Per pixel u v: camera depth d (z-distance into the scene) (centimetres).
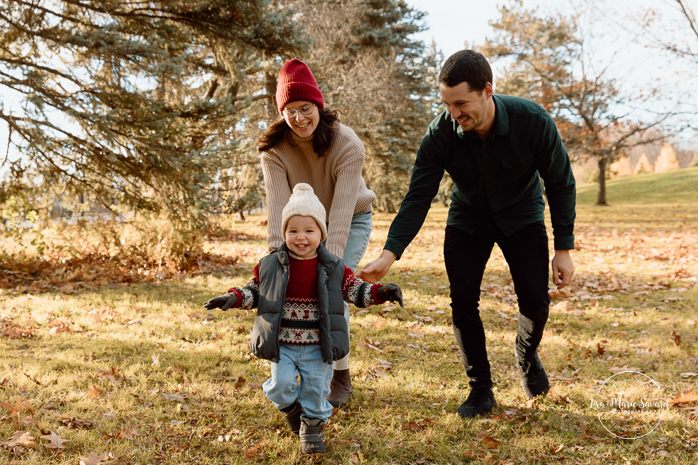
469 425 287
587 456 254
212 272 831
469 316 300
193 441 265
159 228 853
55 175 803
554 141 279
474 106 254
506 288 713
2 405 280
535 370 320
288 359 242
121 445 255
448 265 310
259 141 290
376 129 1980
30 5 775
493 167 281
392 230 296
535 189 298
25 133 758
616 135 2998
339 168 285
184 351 414
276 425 287
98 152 804
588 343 455
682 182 4112
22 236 836
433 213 2769
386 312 572
